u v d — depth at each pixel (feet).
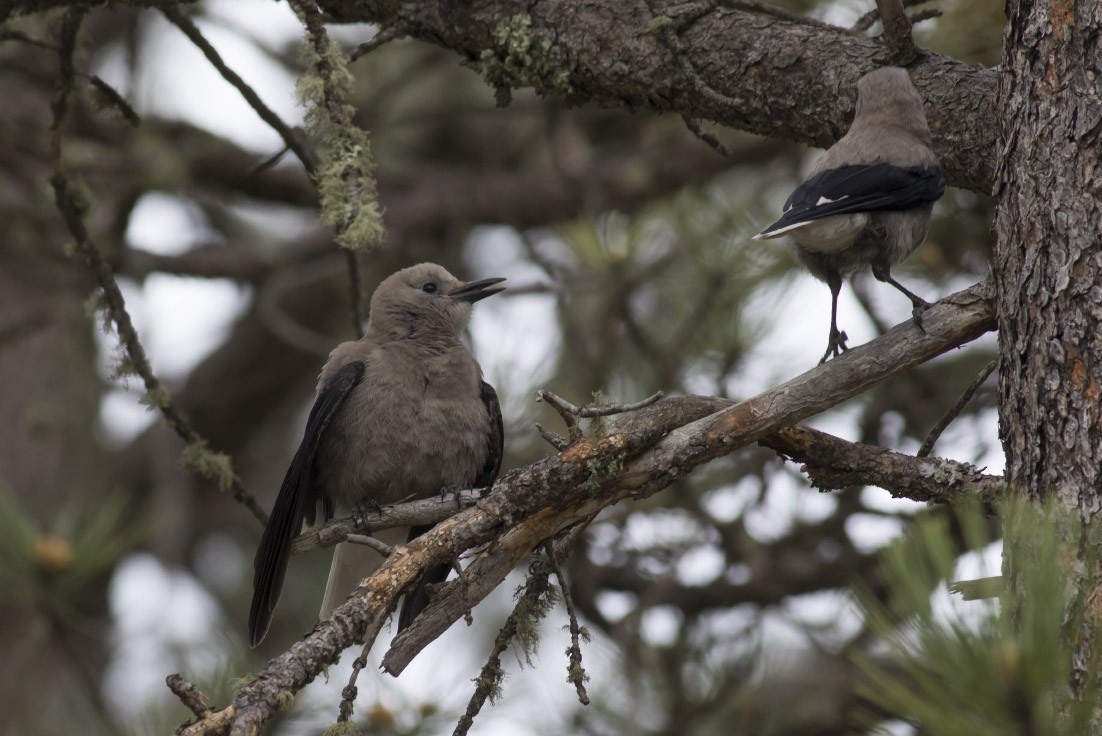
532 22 29.99
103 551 35.83
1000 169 21.59
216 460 31.53
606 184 56.80
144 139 53.21
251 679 19.12
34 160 50.67
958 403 23.36
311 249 56.08
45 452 53.47
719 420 22.72
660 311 44.75
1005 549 18.02
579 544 42.88
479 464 35.58
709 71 28.91
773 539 43.60
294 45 53.11
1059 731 14.03
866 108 26.99
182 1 30.73
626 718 39.52
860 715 15.83
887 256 26.66
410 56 58.90
